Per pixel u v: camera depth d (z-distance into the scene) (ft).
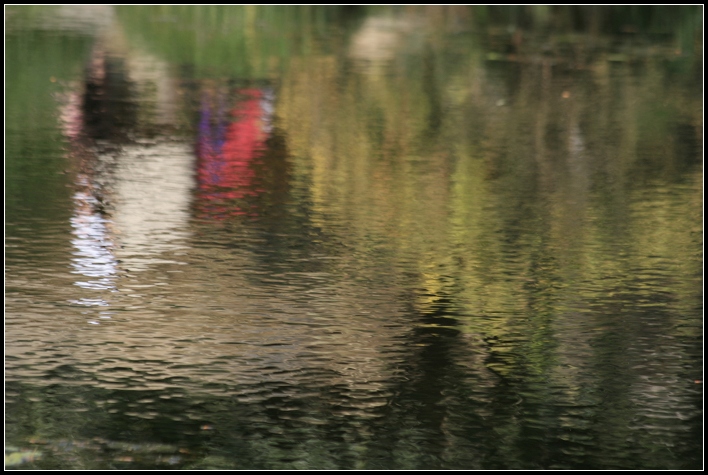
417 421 36.96
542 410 37.78
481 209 60.85
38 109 82.99
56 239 53.16
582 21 140.67
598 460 34.83
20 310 44.52
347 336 43.01
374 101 90.07
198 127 79.05
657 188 66.18
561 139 78.59
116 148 72.18
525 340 43.29
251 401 37.91
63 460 33.76
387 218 58.59
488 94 94.38
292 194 62.59
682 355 42.24
